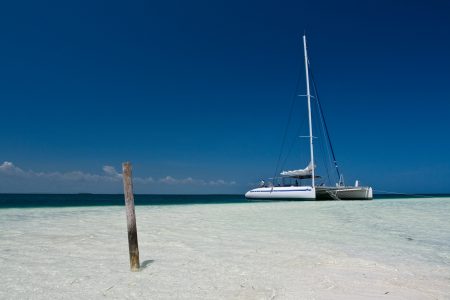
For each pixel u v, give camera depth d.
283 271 5.39
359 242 8.05
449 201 35.75
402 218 14.62
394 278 5.01
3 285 4.65
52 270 5.45
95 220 13.69
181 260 6.16
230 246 7.52
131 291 4.42
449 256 6.53
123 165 5.60
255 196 51.44
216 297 4.20
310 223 12.48
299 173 44.38
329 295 4.26
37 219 14.19
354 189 40.44
